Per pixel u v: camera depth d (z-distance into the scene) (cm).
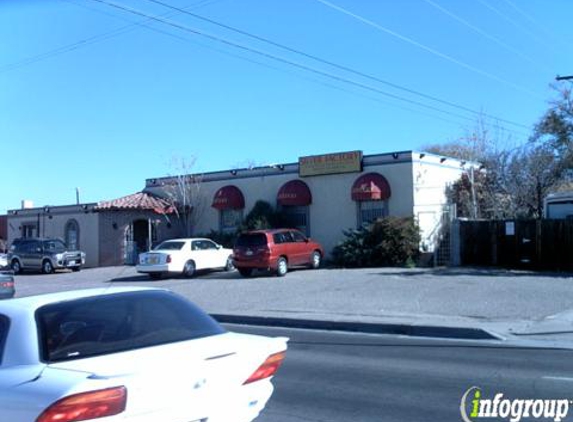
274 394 812
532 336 1230
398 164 2925
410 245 2728
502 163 3478
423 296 1775
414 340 1243
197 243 2831
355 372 940
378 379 890
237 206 3394
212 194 3578
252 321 1552
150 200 3656
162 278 2773
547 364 971
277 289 2097
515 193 3384
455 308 1554
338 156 3070
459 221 2667
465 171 3297
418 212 2898
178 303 569
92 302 527
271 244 2528
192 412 448
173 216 3700
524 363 981
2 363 463
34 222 3969
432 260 2853
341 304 1698
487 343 1184
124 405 415
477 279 2117
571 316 1405
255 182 3397
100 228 3528
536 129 3738
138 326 515
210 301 1895
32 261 3394
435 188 3052
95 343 482
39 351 462
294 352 1120
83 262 3434
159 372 436
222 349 493
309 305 1708
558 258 2425
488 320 1386
